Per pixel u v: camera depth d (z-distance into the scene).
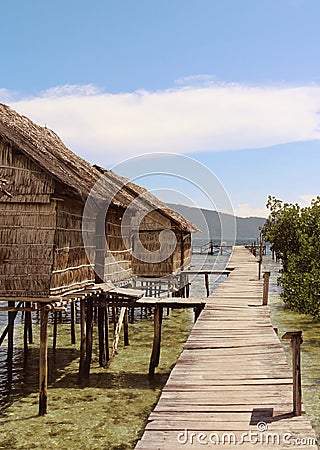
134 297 14.92
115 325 19.55
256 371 9.27
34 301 11.98
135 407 12.16
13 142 12.09
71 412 11.85
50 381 14.30
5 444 10.14
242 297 18.28
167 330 21.58
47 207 12.24
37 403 12.51
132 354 17.30
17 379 14.52
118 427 10.96
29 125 15.25
